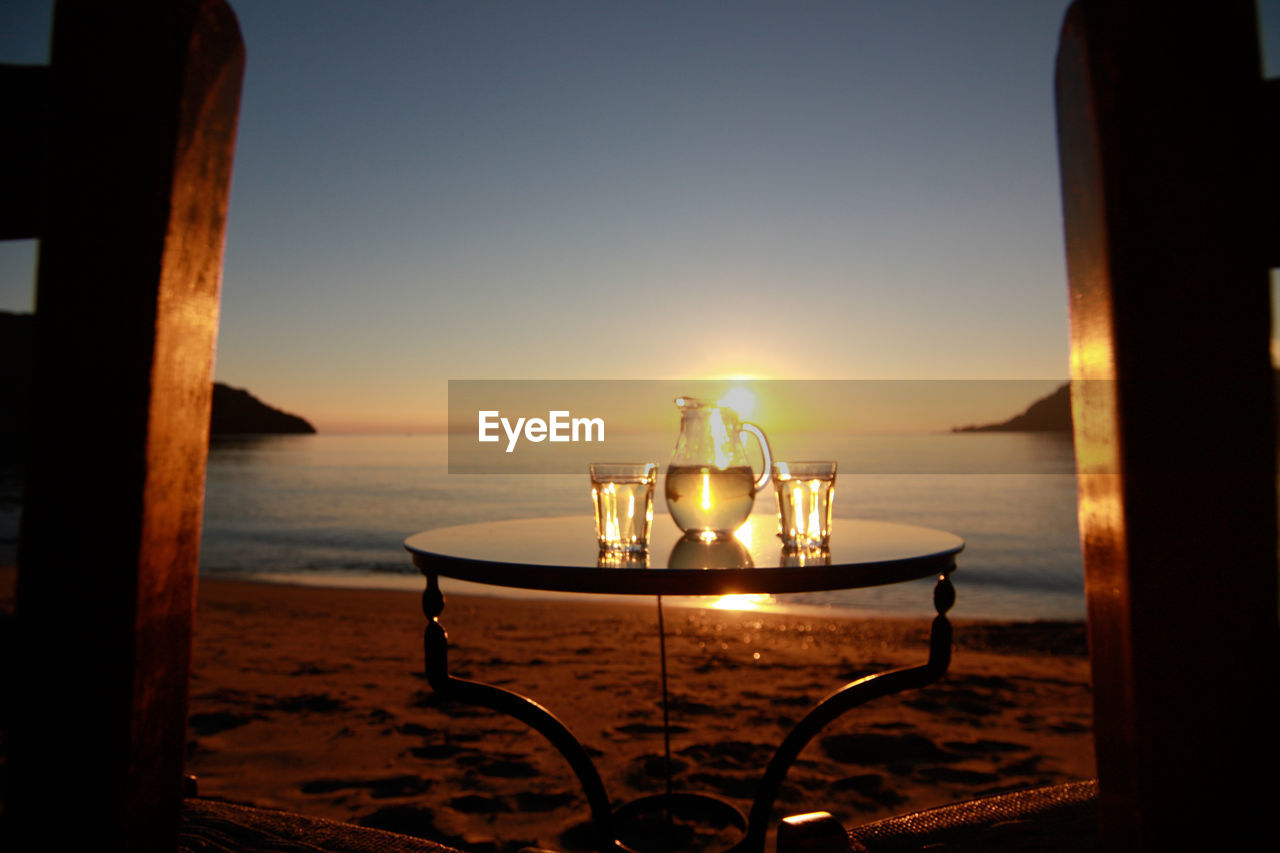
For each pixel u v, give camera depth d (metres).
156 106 0.79
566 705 4.17
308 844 1.50
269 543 18.72
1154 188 0.77
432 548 1.36
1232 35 0.76
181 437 0.85
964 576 11.82
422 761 3.27
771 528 1.86
